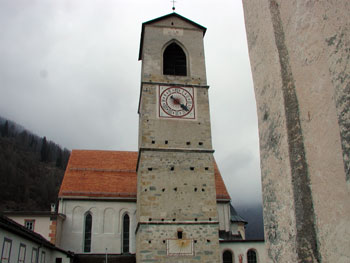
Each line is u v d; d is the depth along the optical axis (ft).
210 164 122.01
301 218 14.20
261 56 18.86
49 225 128.06
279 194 15.98
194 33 142.72
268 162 17.25
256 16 19.77
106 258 121.19
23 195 372.79
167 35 140.36
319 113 13.94
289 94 15.94
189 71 135.33
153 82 130.31
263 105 18.29
